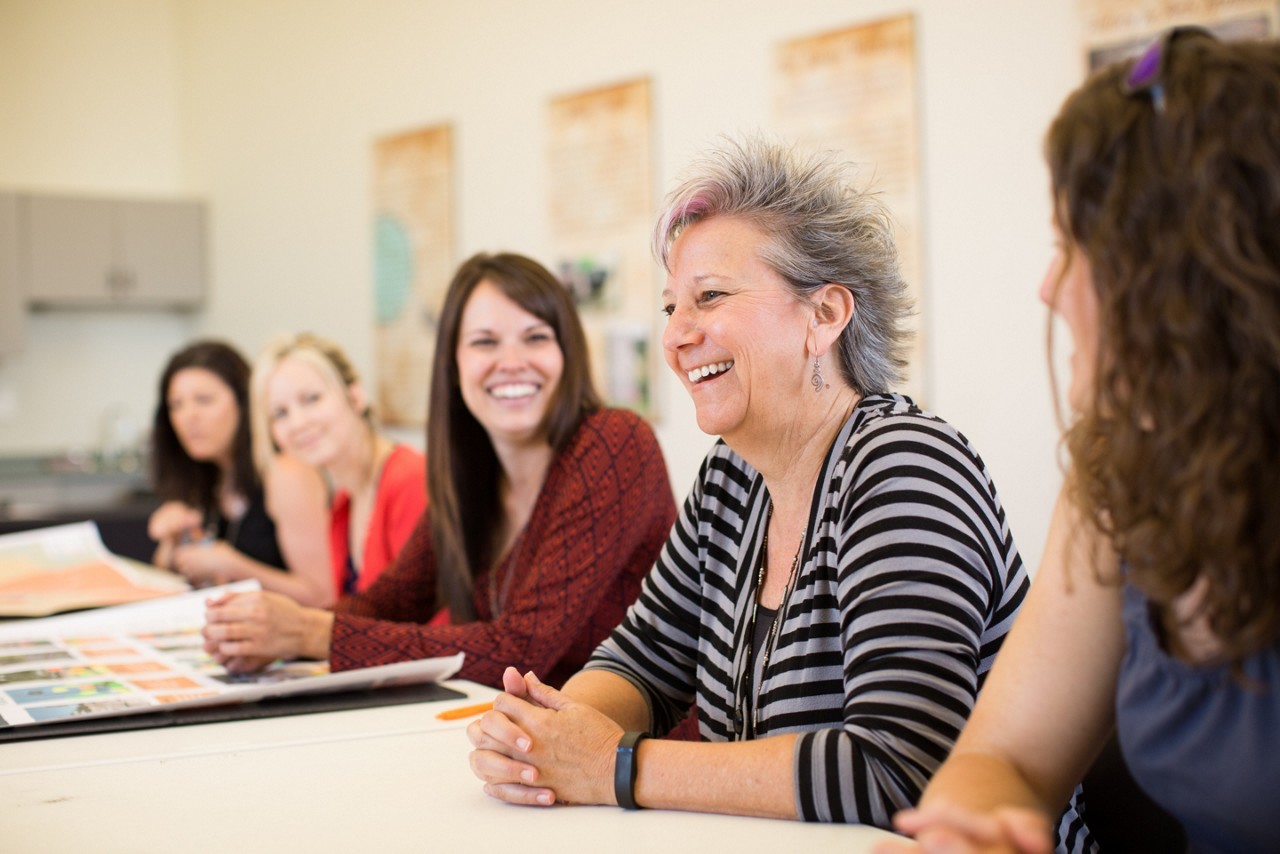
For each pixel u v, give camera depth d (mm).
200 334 6691
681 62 4090
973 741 935
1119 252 774
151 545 4723
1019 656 942
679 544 1450
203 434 3352
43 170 6355
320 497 3033
